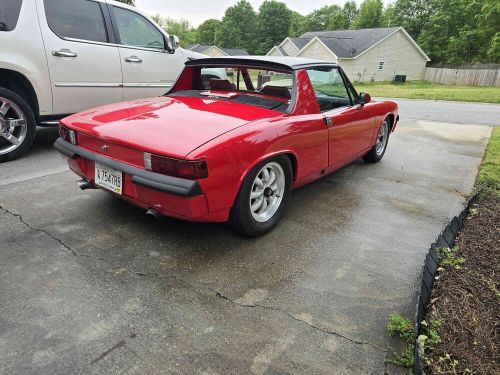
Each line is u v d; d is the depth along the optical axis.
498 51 36.94
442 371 1.70
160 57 5.55
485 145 6.60
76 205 3.25
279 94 3.17
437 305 2.14
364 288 2.34
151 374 1.65
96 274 2.32
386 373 1.73
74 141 2.80
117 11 5.04
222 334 1.90
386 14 64.44
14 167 4.14
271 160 2.75
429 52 46.16
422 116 10.48
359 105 3.99
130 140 2.36
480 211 3.49
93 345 1.79
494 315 2.07
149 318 1.98
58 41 4.40
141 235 2.81
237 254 2.63
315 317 2.06
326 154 3.44
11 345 1.76
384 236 3.04
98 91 4.89
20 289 2.14
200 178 2.21
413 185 4.31
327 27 77.69
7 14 4.01
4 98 4.06
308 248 2.78
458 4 44.03
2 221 2.89
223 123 2.56
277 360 1.76
